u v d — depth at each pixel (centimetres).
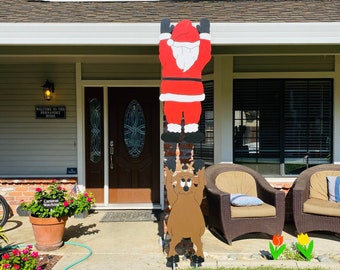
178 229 377
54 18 450
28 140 623
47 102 621
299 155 563
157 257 414
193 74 380
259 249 438
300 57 554
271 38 414
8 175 620
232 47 534
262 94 561
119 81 620
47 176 608
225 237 455
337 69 552
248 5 531
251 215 453
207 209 553
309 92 559
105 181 629
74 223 548
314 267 370
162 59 379
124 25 410
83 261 403
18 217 581
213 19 448
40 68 618
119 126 634
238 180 522
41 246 434
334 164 542
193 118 380
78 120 617
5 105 621
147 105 634
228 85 558
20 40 411
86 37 412
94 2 557
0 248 409
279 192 461
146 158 636
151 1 557
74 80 619
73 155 625
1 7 508
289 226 534
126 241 468
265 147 564
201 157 597
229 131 560
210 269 372
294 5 529
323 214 463
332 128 559
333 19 443
